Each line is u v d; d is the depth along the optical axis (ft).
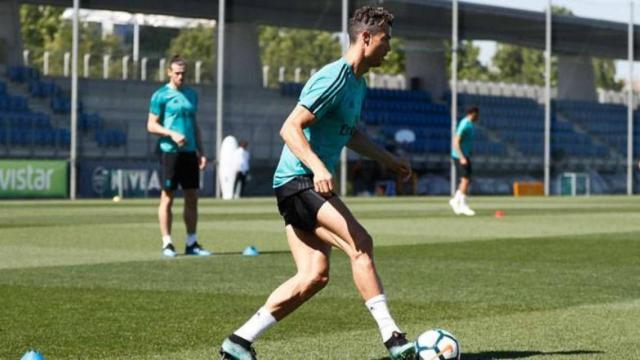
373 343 24.43
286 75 132.57
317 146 21.20
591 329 26.53
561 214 84.99
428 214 83.51
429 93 153.99
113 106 122.01
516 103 157.89
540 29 153.89
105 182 118.73
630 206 103.19
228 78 128.26
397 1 140.15
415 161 148.97
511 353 23.22
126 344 24.22
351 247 20.77
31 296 32.24
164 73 124.77
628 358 22.63
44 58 122.93
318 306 30.22
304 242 21.48
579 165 162.40
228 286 34.99
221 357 21.33
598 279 37.60
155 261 43.52
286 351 23.44
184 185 45.96
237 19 128.36
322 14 134.00
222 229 64.23
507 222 72.84
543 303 31.30
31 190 112.98
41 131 120.06
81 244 52.29
